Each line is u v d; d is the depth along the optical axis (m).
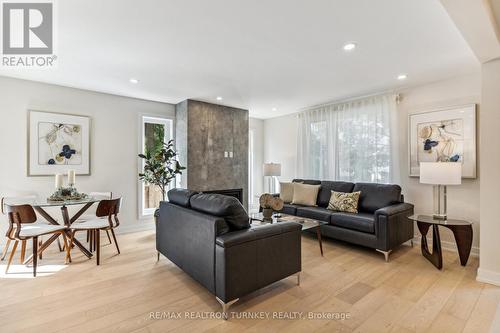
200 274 2.24
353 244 3.77
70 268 2.90
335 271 2.82
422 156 3.75
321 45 2.57
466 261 2.92
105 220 3.46
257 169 6.46
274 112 5.79
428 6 1.93
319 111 5.10
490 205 2.53
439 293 2.33
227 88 4.00
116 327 1.86
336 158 4.75
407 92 3.94
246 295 2.20
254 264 2.12
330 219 3.73
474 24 1.85
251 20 2.12
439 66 3.12
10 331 1.80
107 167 4.28
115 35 2.37
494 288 2.41
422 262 3.07
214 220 2.07
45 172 3.73
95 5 1.92
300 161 5.46
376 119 4.23
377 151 4.21
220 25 2.20
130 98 4.52
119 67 3.14
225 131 5.18
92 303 2.18
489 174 2.54
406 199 3.93
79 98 4.01
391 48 2.64
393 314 2.01
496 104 2.50
